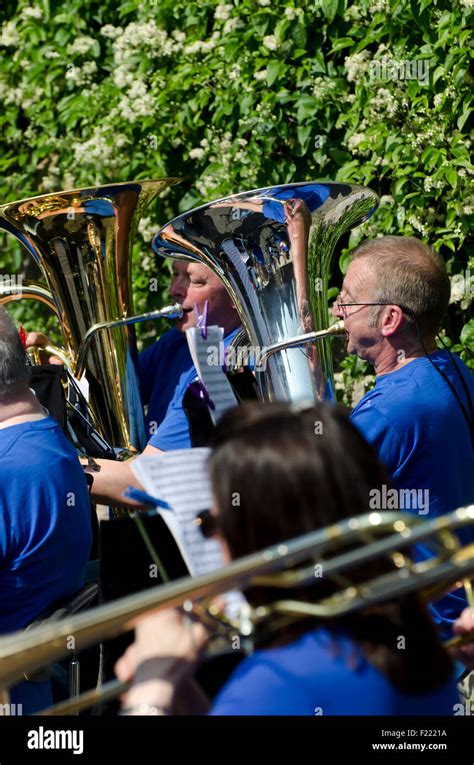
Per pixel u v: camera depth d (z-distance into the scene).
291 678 1.18
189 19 4.30
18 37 4.97
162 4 4.34
